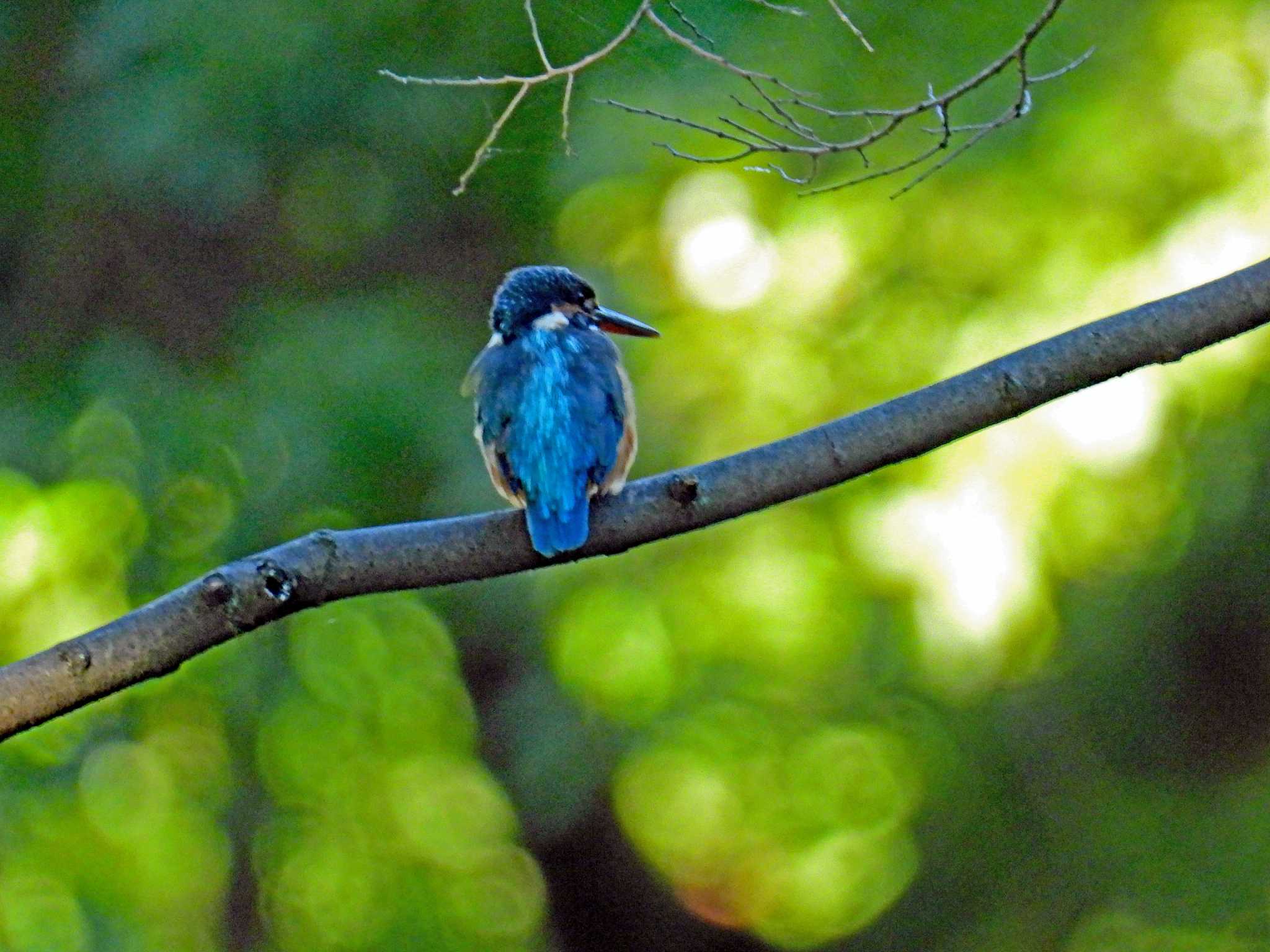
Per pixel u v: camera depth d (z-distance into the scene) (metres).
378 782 14.93
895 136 11.48
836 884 14.29
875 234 12.66
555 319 7.53
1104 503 12.37
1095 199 12.46
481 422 7.02
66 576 13.50
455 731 14.88
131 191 12.22
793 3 10.99
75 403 12.43
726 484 5.95
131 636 5.49
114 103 11.39
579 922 14.96
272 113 11.38
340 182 12.21
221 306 12.88
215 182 11.59
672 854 14.59
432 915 14.90
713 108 10.92
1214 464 12.00
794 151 5.88
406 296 12.69
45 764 14.27
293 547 5.70
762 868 14.39
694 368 12.93
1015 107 5.88
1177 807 12.43
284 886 15.06
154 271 12.83
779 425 12.77
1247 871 11.84
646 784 14.15
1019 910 12.65
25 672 5.43
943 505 12.44
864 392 12.79
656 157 11.90
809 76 11.12
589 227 12.90
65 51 12.15
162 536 12.77
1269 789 12.06
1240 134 12.22
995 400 5.84
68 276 12.84
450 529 5.91
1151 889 12.15
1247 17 12.04
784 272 12.88
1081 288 12.42
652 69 10.65
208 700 14.34
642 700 13.43
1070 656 12.54
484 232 12.83
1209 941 11.77
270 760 14.50
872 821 13.87
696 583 13.29
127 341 12.55
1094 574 12.50
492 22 11.05
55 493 13.31
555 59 10.92
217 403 12.21
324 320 12.33
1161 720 12.55
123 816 14.71
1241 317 5.83
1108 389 12.02
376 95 11.37
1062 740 12.79
